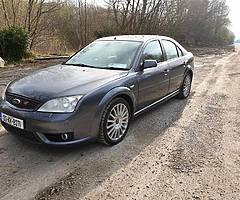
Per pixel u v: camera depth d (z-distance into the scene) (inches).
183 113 217.5
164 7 986.1
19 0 597.0
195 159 144.9
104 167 134.1
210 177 128.6
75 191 115.3
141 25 882.1
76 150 148.9
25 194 112.1
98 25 871.7
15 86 147.6
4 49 471.5
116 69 170.9
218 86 326.6
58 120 129.3
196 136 174.1
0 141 155.6
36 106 132.3
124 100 159.9
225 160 144.8
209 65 561.9
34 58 509.0
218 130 184.9
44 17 669.3
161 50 210.2
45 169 130.3
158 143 162.2
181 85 245.8
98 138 149.3
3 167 130.6
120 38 203.0
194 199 112.7
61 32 796.0
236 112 223.8
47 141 133.2
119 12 844.0
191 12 1421.0
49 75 157.9
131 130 179.3
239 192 118.1
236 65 566.3
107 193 114.8
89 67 175.8
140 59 179.0
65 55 589.9
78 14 815.1
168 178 127.0
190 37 1533.0
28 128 133.2
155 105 201.3
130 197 112.8
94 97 139.3
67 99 132.8
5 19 565.6
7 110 140.1
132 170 132.5
